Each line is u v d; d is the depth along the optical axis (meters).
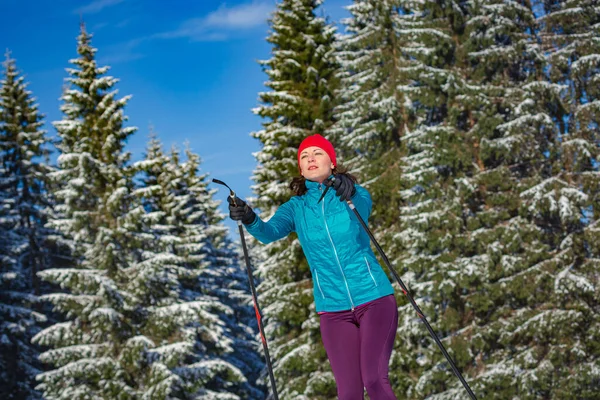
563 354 18.86
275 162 23.17
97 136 24.70
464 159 20.67
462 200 20.86
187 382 23.78
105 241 23.14
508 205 20.94
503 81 22.20
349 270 4.07
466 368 20.73
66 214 24.50
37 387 22.47
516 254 20.55
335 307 4.08
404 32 22.11
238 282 42.50
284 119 24.84
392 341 4.00
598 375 18.28
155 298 25.06
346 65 25.00
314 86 24.61
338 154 25.17
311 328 22.22
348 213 4.10
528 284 19.64
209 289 35.16
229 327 39.19
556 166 20.47
